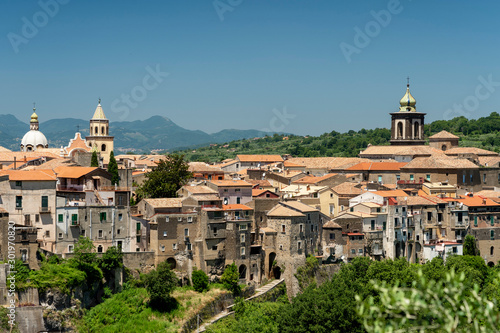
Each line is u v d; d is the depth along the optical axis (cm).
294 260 18588
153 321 15662
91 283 15725
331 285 16975
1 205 16038
